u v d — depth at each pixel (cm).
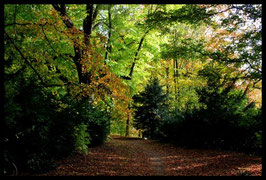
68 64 1212
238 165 858
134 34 1431
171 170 816
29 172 661
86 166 809
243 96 1353
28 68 823
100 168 798
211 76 964
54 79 905
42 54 910
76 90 1002
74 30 945
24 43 836
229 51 925
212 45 1219
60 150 817
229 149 1260
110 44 1367
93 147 1212
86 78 1137
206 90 1363
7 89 610
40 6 891
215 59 914
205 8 870
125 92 1257
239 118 1223
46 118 702
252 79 828
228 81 991
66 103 898
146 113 2142
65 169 743
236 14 874
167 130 1655
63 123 814
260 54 812
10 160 622
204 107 1390
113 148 1272
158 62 2086
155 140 1952
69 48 1144
